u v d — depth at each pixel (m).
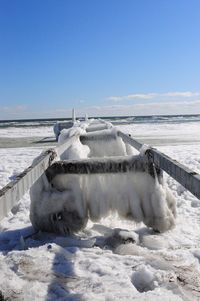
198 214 5.50
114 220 4.85
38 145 22.56
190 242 4.04
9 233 4.50
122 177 4.43
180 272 3.16
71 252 3.66
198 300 2.66
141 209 4.40
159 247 3.90
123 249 3.73
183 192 7.09
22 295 2.73
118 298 2.60
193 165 10.49
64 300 2.64
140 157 4.39
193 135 29.95
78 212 4.39
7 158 14.20
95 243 3.98
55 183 4.45
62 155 5.71
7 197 2.32
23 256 3.46
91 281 2.95
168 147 17.61
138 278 3.06
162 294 2.68
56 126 25.69
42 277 3.05
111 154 7.19
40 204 4.36
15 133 41.50
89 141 7.27
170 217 4.41
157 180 4.38
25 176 2.90
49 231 4.36
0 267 3.23
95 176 4.46
